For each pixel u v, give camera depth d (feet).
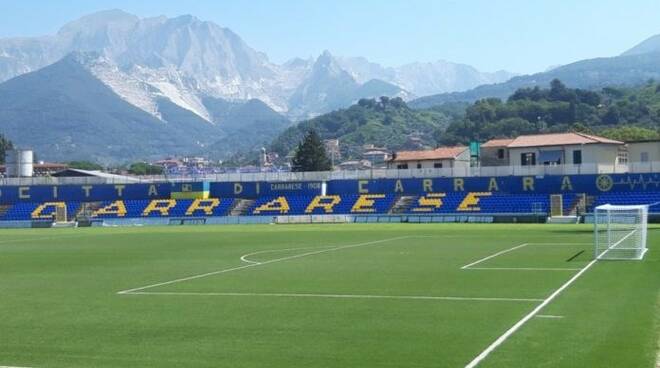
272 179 355.15
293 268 115.34
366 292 84.84
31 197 365.40
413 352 53.21
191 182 354.74
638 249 127.75
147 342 58.39
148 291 90.12
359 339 58.13
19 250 171.94
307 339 58.49
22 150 455.63
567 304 72.90
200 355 53.57
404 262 122.52
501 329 60.75
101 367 50.44
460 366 48.85
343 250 152.76
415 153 421.59
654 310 68.59
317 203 335.47
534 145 351.46
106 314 72.59
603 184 295.89
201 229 266.36
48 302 81.82
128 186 360.89
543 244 158.10
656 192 284.00
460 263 118.73
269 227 272.72
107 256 149.48
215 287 92.48
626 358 49.96
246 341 58.18
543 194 304.30
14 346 57.47
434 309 71.77
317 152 527.40
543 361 49.49
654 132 490.49
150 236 223.92
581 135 354.33
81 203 359.87
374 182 335.47
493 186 315.37
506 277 97.30
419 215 296.30
